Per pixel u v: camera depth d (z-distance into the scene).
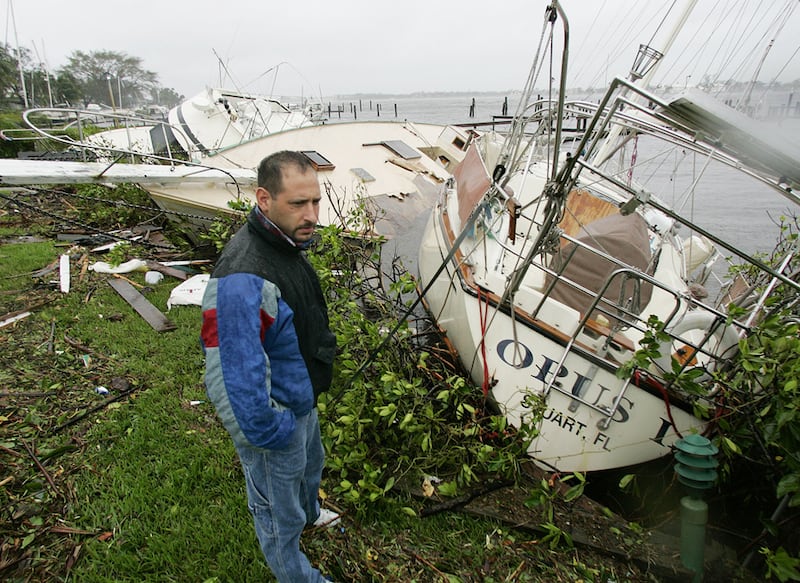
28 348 4.52
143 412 3.73
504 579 2.62
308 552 2.66
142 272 6.48
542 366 3.25
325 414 3.37
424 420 3.32
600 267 3.61
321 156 8.17
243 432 1.80
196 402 3.89
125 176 6.53
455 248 3.55
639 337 3.71
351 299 4.46
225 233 5.95
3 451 3.27
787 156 2.59
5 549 2.62
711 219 8.94
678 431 3.14
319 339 2.17
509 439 3.27
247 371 1.77
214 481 3.12
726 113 2.65
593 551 2.80
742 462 3.18
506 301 3.36
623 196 6.06
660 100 2.63
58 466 3.20
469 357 3.57
